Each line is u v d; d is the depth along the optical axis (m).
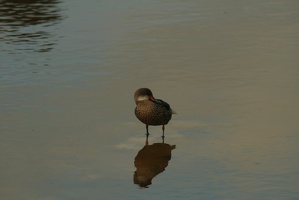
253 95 16.08
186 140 13.45
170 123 14.51
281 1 27.19
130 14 25.61
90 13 25.97
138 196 10.70
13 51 20.78
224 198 10.45
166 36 22.19
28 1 28.47
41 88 16.98
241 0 27.56
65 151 12.93
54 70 18.59
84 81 17.52
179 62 19.14
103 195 10.79
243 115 14.74
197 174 11.57
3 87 17.06
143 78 17.70
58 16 25.61
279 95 16.02
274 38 21.47
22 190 11.04
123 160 12.46
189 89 16.70
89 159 12.51
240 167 11.81
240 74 17.84
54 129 14.12
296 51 19.86
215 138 13.47
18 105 15.65
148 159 12.46
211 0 27.72
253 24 23.47
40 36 22.66
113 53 20.23
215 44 21.05
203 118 14.68
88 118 14.80
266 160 12.09
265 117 14.55
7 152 12.85
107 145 13.28
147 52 20.27
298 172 11.45
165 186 11.10
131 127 14.34
